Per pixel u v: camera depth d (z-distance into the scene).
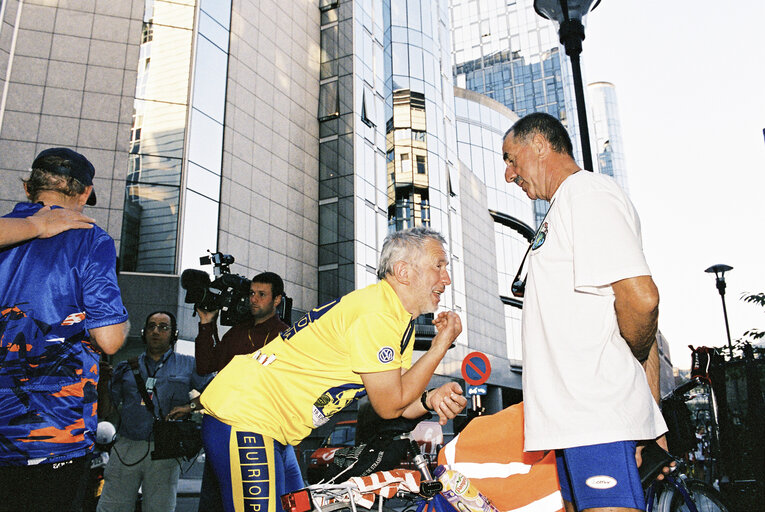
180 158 19.56
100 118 18.59
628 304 1.68
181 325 17.69
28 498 1.90
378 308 2.21
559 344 1.83
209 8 22.09
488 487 2.39
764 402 4.70
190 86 20.39
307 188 26.69
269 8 26.12
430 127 33.28
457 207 39.44
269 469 2.17
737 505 4.55
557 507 2.28
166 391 4.21
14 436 1.89
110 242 2.24
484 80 92.31
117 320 2.13
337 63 29.16
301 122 27.16
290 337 2.32
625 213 1.83
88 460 2.10
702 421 5.01
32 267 2.03
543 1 5.92
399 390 2.18
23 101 17.80
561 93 86.19
